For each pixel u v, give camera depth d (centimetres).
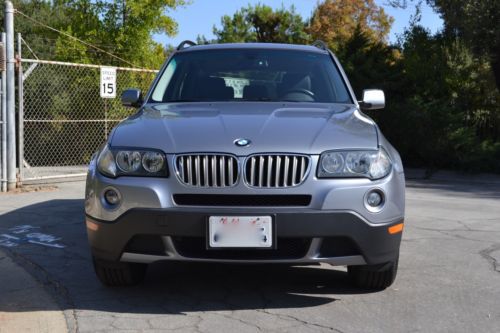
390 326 395
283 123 428
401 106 1501
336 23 4784
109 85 1118
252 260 390
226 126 421
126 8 1667
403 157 1565
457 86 1606
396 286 481
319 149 398
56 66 1450
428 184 1242
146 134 419
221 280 491
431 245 631
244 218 381
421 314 418
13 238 637
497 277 512
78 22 1688
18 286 473
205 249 394
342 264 399
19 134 1007
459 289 476
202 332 380
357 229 393
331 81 555
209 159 394
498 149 1462
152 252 397
